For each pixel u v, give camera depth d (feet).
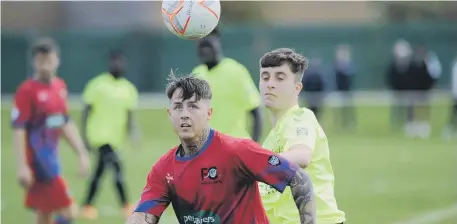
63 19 536.83
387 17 487.61
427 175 185.06
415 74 276.00
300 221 60.29
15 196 158.71
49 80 104.06
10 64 428.56
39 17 534.37
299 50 418.31
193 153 56.75
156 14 538.88
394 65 279.28
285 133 64.95
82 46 429.38
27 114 102.17
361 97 410.31
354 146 245.65
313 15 516.73
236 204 56.80
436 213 136.98
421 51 280.31
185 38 72.64
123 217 135.23
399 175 185.68
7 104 395.14
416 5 483.92
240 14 508.53
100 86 137.39
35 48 104.68
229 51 418.31
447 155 222.07
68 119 106.83
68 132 106.93
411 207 143.43
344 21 513.45
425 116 276.21
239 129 113.50
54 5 537.65
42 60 103.55
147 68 429.38
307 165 63.00
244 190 57.11
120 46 429.79
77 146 107.86
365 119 326.03
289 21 513.45
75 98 422.41
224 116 113.09
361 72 414.21
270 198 66.44
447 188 166.09
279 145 65.98
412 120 273.13
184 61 428.97
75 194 160.45
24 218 133.90
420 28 414.82
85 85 429.79
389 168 197.77
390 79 281.33
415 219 131.13
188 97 55.57
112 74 138.92
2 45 427.33
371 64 413.80
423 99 276.00
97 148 135.95
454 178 180.14
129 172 191.21
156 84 429.38
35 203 104.58
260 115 114.01
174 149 58.18
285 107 67.10
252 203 57.47
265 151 56.85
